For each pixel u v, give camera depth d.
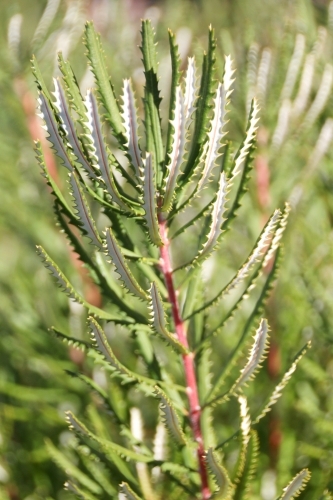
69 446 0.67
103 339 0.51
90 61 0.53
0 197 0.87
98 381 0.79
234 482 0.54
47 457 0.75
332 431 0.70
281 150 0.76
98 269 0.57
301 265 0.73
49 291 0.84
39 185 0.88
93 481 0.61
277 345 0.74
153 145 0.54
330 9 0.80
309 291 0.72
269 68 0.75
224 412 0.76
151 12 1.06
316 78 0.77
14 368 0.82
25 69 0.87
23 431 0.77
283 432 0.74
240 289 0.76
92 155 0.52
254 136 0.52
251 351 0.53
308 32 0.79
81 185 0.53
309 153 0.77
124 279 0.52
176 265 0.74
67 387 0.79
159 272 0.58
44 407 0.79
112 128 0.54
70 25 0.90
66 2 0.89
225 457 0.73
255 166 0.76
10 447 0.75
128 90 0.51
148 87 0.54
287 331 0.74
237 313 0.76
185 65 0.88
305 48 0.76
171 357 0.72
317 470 0.71
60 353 0.81
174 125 0.51
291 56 0.75
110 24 1.02
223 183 0.51
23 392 0.78
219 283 0.77
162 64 0.86
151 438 0.73
